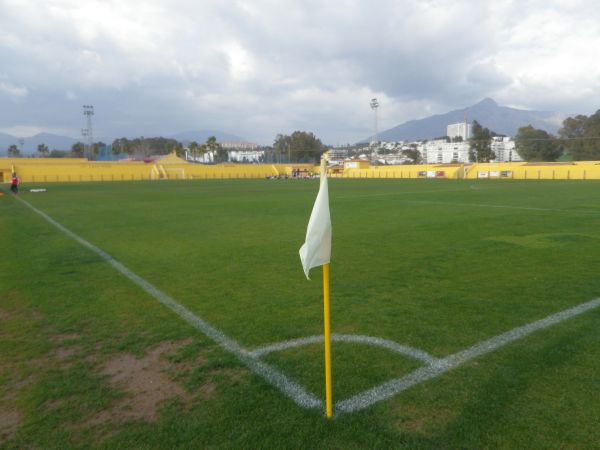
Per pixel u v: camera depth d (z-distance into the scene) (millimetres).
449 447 2545
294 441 2627
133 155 135875
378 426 2766
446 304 5227
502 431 2688
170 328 4582
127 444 2645
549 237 10156
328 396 2865
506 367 3553
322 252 2826
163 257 8352
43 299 5672
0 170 58969
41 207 20234
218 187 39875
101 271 7238
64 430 2807
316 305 5277
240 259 8086
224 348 4047
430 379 3373
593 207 17547
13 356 3953
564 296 5477
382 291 5828
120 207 19906
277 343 4145
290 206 19812
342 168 80500
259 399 3129
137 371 3625
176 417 2926
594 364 3584
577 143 79250
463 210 16859
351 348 3990
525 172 55000
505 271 6875
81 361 3830
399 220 13789
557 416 2836
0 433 2789
